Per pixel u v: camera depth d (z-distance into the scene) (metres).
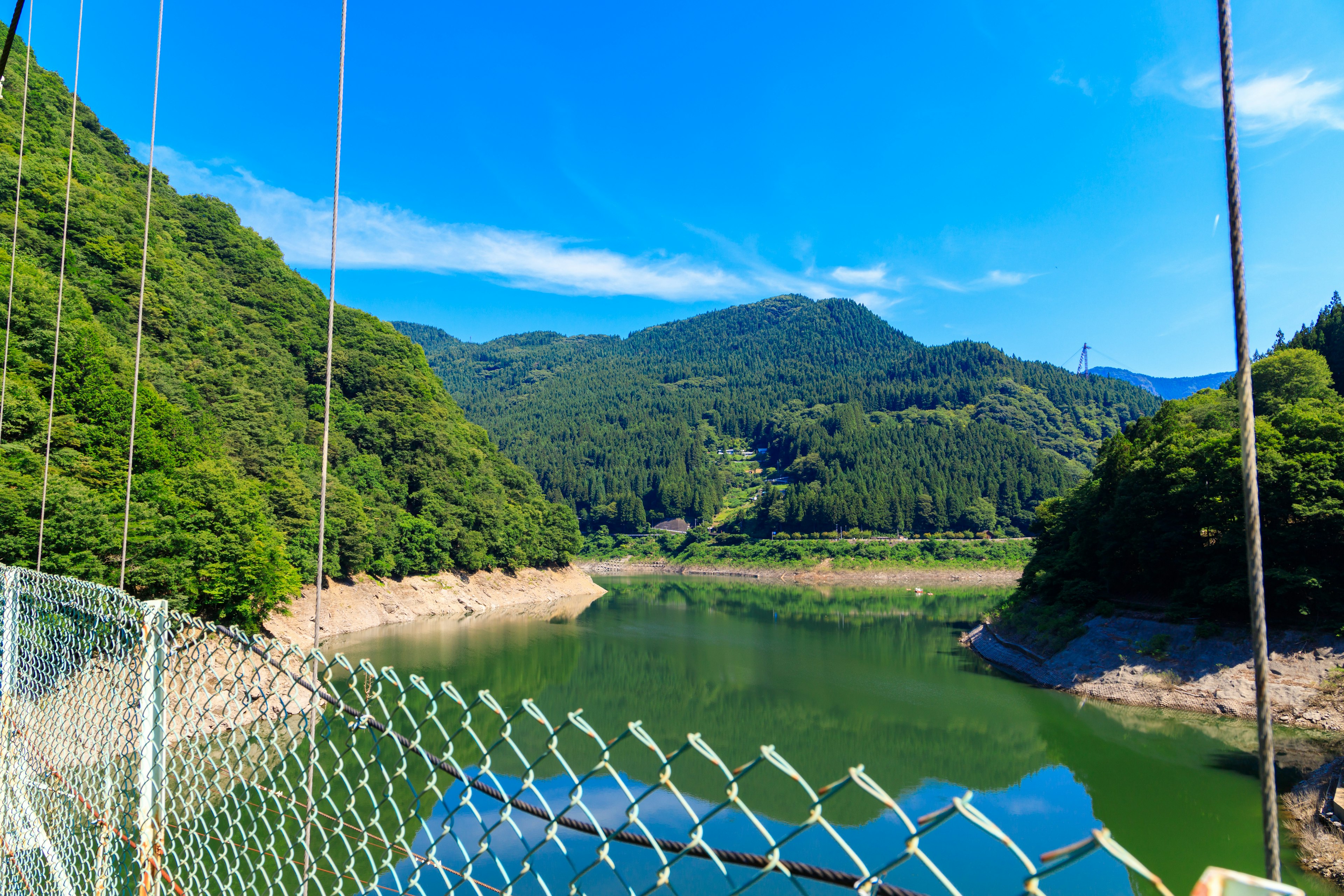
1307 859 22.62
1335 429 41.12
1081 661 46.31
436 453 94.69
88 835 4.38
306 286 109.94
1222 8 2.04
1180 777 29.97
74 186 66.88
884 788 28.81
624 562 177.50
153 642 4.12
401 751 3.13
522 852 19.31
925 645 63.12
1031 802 27.72
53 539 27.61
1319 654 38.00
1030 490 170.88
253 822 3.58
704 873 18.86
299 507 58.44
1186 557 45.66
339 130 4.79
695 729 36.88
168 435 43.50
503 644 59.78
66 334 38.06
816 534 162.25
